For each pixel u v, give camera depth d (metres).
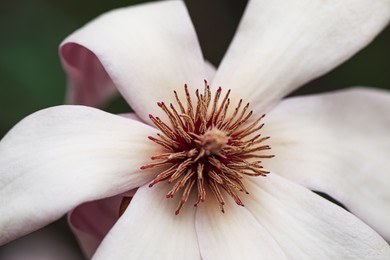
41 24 0.35
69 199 0.20
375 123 0.25
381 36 0.36
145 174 0.21
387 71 0.36
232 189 0.22
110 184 0.21
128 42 0.23
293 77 0.23
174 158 0.22
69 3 0.35
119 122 0.22
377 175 0.24
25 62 0.34
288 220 0.22
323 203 0.22
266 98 0.23
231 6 0.39
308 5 0.23
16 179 0.21
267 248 0.22
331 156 0.24
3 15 0.34
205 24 0.38
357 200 0.24
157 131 0.22
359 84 0.36
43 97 0.34
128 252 0.21
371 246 0.22
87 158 0.21
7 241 0.20
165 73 0.23
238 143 0.22
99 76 0.25
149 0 0.36
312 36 0.23
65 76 0.34
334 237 0.22
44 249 0.35
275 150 0.23
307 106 0.24
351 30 0.23
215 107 0.22
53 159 0.21
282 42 0.23
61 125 0.21
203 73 0.23
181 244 0.21
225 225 0.22
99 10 0.35
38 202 0.20
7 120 0.34
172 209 0.22
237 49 0.23
